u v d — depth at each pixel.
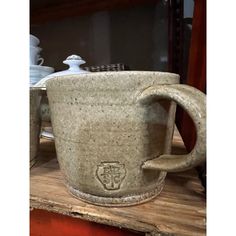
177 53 0.78
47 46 1.03
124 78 0.24
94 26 0.96
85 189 0.28
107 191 0.27
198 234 0.23
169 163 0.25
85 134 0.26
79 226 0.28
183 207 0.27
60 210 0.27
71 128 0.27
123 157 0.26
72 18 0.98
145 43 0.91
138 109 0.25
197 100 0.21
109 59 0.96
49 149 0.49
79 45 0.99
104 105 0.25
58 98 0.27
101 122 0.25
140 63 0.93
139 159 0.26
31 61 0.51
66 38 1.00
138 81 0.24
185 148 0.48
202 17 0.41
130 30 0.92
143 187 0.27
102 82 0.24
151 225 0.24
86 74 0.25
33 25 1.03
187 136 0.46
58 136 0.29
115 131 0.25
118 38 0.94
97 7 0.88
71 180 0.29
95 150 0.26
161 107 0.26
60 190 0.31
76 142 0.27
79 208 0.27
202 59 0.40
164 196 0.30
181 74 0.74
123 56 0.94
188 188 0.32
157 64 0.90
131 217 0.25
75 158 0.27
